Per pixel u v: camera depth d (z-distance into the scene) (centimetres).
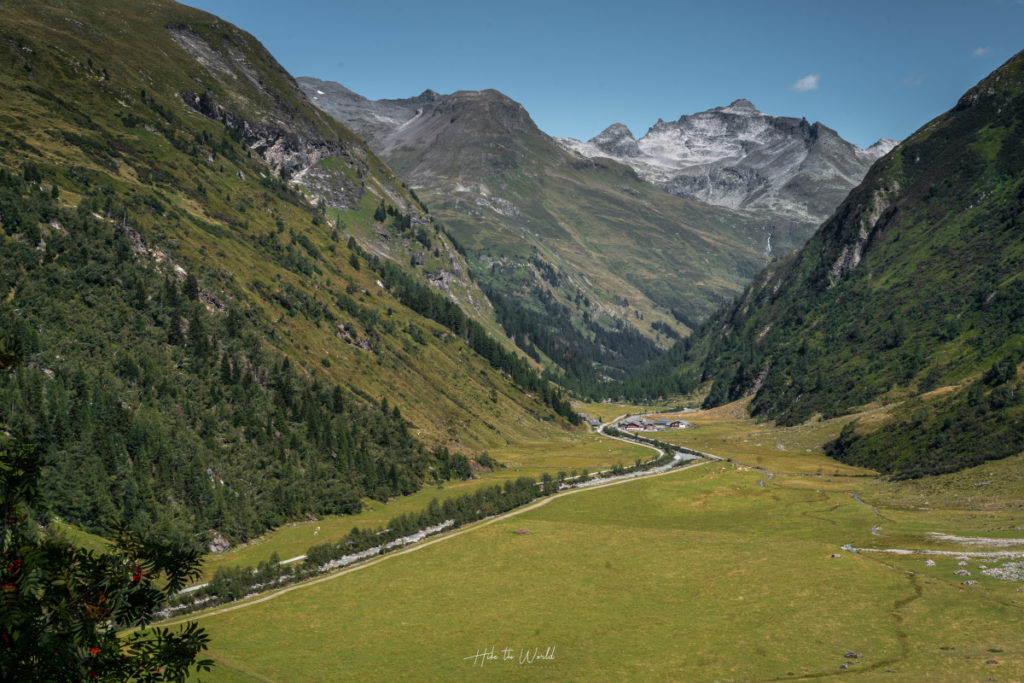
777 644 8394
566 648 8838
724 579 10962
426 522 14912
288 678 8219
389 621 10019
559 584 11256
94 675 2184
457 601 10706
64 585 2189
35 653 2106
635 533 14025
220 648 9144
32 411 12925
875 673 7262
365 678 8169
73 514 11744
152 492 13125
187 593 11156
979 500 14175
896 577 10188
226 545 13550
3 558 2173
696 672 7812
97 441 13112
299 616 10269
